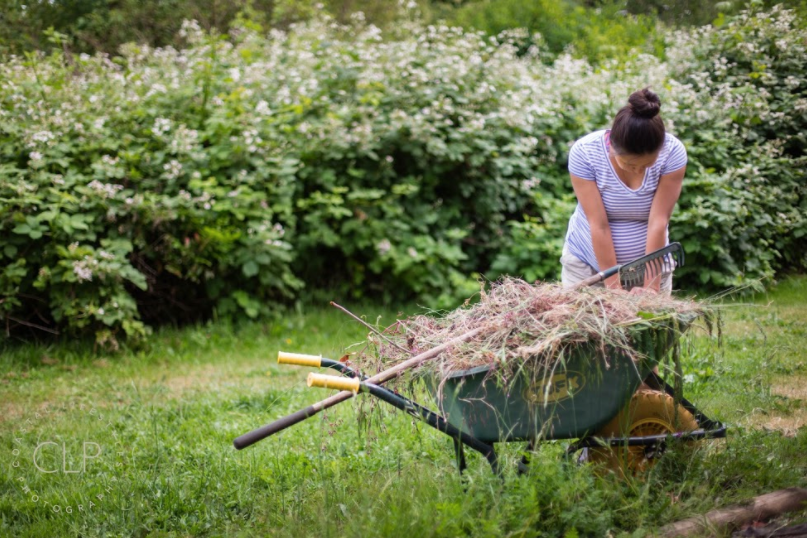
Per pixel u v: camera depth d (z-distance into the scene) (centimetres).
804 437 400
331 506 352
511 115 880
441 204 887
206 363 698
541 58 1351
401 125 836
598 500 317
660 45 1297
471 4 1576
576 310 332
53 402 592
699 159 910
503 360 314
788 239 903
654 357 333
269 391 597
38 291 721
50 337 732
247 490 396
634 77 1043
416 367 337
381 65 914
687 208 868
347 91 901
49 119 753
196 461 448
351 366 361
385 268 844
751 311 761
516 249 840
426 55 941
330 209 799
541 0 1466
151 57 998
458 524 306
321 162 834
